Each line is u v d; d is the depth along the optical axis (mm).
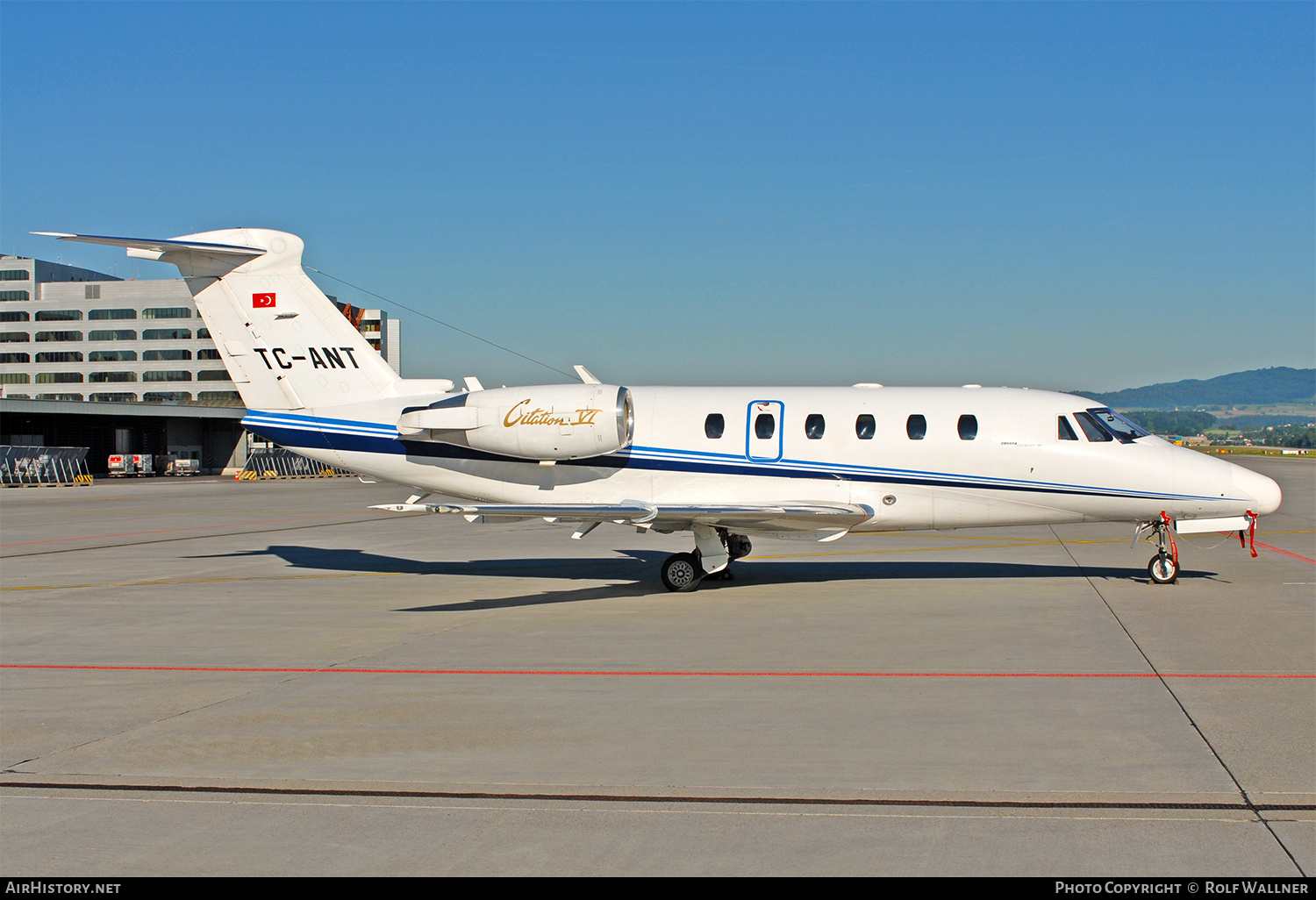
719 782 6410
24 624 12688
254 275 16375
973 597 14148
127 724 7914
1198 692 8609
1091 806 5949
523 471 16156
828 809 5945
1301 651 10320
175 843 5535
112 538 25094
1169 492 15086
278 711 8250
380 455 16359
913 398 15758
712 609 13398
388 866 5215
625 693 8773
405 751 7133
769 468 15641
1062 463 15156
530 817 5871
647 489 15992
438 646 11008
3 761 7000
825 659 10117
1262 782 6320
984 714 7965
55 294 117438
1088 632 11391
